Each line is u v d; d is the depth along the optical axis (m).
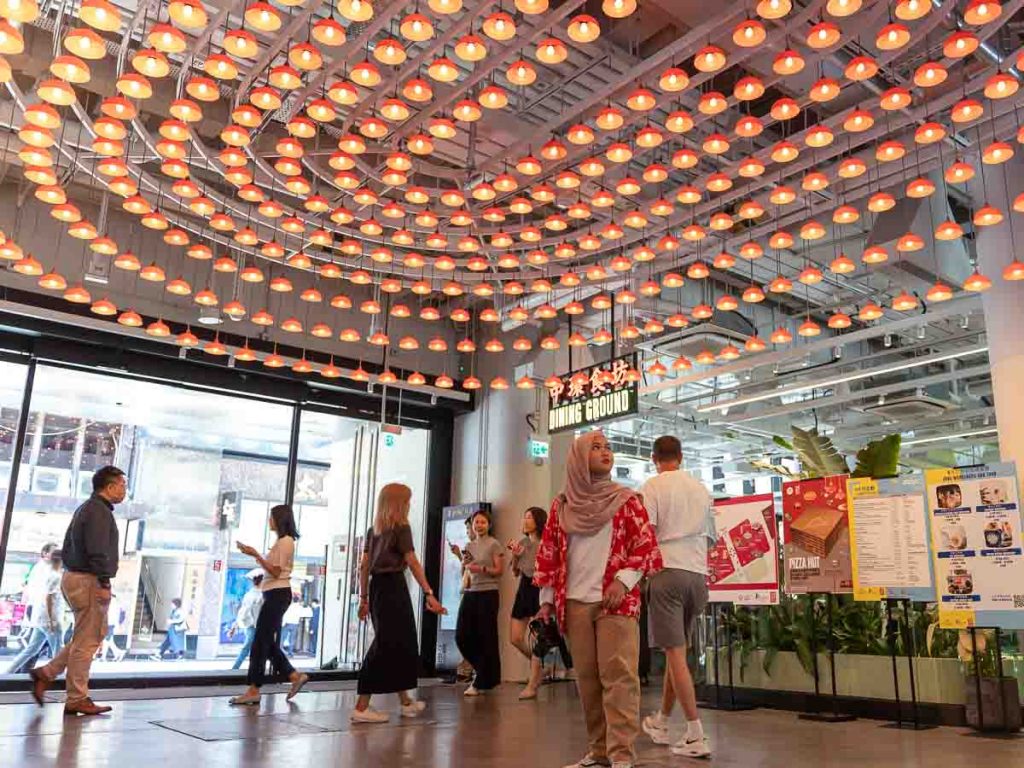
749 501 6.25
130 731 4.63
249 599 9.06
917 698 5.59
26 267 5.89
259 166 6.02
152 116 6.53
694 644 7.03
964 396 12.60
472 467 10.16
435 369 10.29
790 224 7.76
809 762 3.83
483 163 6.23
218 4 4.62
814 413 12.70
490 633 7.17
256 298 9.04
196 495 8.83
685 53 5.13
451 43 5.63
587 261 8.43
